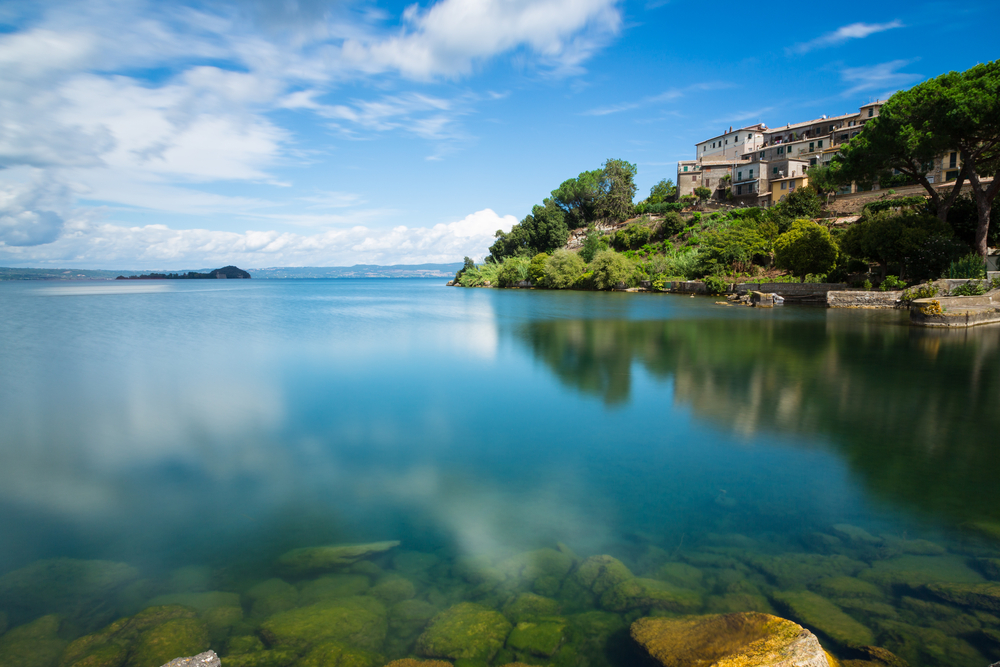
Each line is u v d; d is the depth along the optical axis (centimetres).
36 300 6875
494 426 1159
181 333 3020
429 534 681
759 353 2080
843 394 1410
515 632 478
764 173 8725
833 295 4100
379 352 2244
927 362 1834
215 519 734
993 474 859
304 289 11700
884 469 881
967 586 513
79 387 1590
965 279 3136
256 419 1238
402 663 440
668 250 7925
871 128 3797
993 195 3612
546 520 717
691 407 1300
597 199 11088
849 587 532
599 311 4234
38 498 812
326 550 627
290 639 470
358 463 948
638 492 802
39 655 455
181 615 512
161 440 1091
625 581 549
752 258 6256
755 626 438
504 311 4416
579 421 1191
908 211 4241
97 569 604
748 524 694
